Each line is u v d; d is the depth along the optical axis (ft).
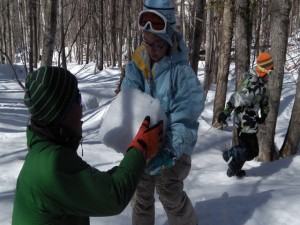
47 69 4.88
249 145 15.03
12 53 88.99
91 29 86.33
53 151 4.82
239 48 18.34
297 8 87.86
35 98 4.80
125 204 5.08
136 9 68.18
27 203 4.86
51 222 4.87
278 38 16.75
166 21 8.13
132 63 8.96
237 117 15.23
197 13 21.95
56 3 17.21
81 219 5.31
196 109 8.50
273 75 17.08
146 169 8.09
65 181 4.72
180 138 8.07
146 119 5.87
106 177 4.98
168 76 8.48
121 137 7.41
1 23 90.84
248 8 18.26
